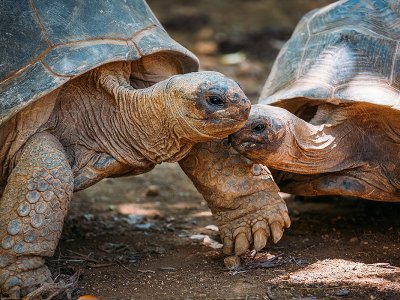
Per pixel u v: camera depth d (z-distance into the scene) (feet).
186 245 53.57
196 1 170.50
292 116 46.47
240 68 125.49
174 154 45.34
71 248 52.85
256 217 46.70
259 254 48.93
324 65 51.96
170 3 168.45
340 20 55.21
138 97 45.42
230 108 40.83
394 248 50.01
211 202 47.80
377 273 44.14
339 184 49.96
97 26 46.57
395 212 59.62
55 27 45.34
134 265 48.47
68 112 46.57
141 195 72.69
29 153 42.80
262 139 44.47
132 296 41.78
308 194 51.62
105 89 46.70
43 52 44.34
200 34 145.28
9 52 44.11
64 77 43.57
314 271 45.09
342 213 60.80
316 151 48.26
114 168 47.34
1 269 40.55
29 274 40.93
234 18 158.51
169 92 42.70
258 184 46.75
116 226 60.23
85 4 47.14
